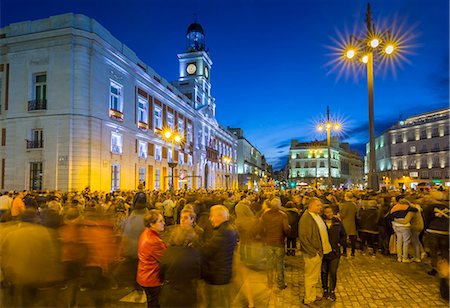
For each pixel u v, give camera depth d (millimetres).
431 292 6852
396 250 10242
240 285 6344
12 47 27375
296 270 8828
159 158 38938
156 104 38594
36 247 4652
